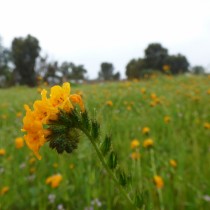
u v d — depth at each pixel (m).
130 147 4.44
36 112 1.22
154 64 28.91
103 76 19.89
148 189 3.24
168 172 3.90
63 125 1.25
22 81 51.66
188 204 3.29
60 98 1.28
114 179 1.23
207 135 5.20
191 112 6.73
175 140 4.93
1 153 4.68
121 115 6.36
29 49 52.16
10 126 6.57
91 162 3.91
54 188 3.67
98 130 1.26
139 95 8.97
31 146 1.18
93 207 3.32
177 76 15.34
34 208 3.68
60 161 4.16
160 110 6.98
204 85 11.09
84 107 1.28
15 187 3.87
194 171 3.88
